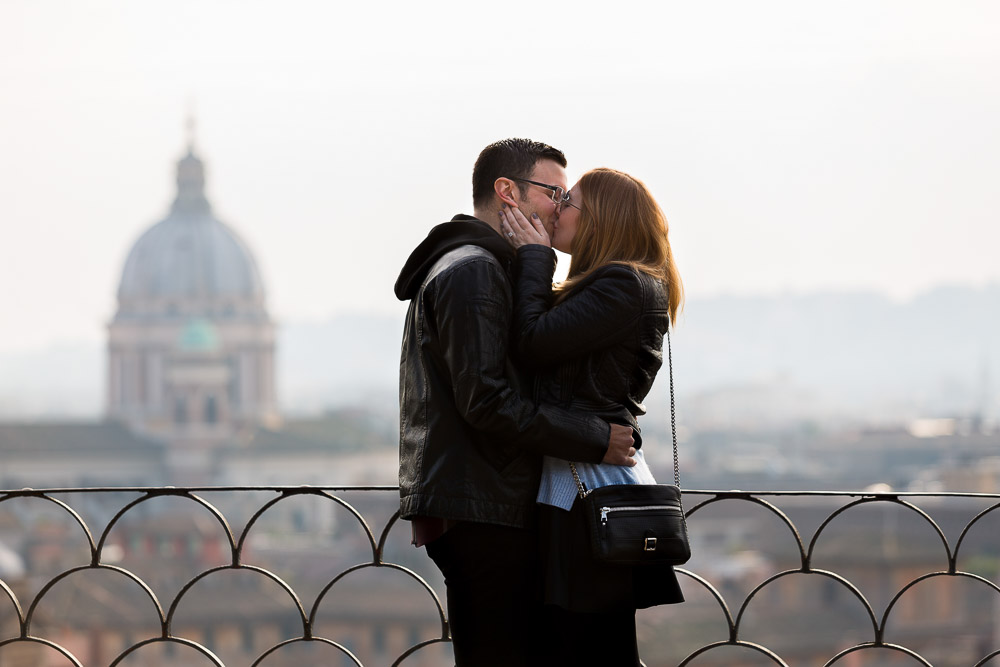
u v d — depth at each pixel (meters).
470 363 4.24
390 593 99.69
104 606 87.75
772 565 92.19
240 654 92.00
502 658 4.43
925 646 80.75
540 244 4.55
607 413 4.44
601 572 4.37
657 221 4.63
